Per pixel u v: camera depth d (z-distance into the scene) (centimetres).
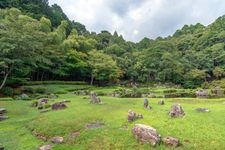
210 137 1897
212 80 8756
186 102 3634
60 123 2373
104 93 5216
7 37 4206
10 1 7825
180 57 10088
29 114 3084
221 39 11144
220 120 2280
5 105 3550
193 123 2148
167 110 2659
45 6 9819
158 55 9494
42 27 6738
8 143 2153
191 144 1822
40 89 5000
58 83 6506
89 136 2075
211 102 3634
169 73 8656
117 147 1862
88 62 7262
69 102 3469
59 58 6525
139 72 9125
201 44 11681
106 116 2469
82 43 8000
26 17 5391
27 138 2242
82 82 7188
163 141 1852
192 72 8481
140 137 1897
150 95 4922
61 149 1950
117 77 8119
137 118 2308
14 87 5078
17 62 4378
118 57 9575
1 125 2638
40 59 5047
